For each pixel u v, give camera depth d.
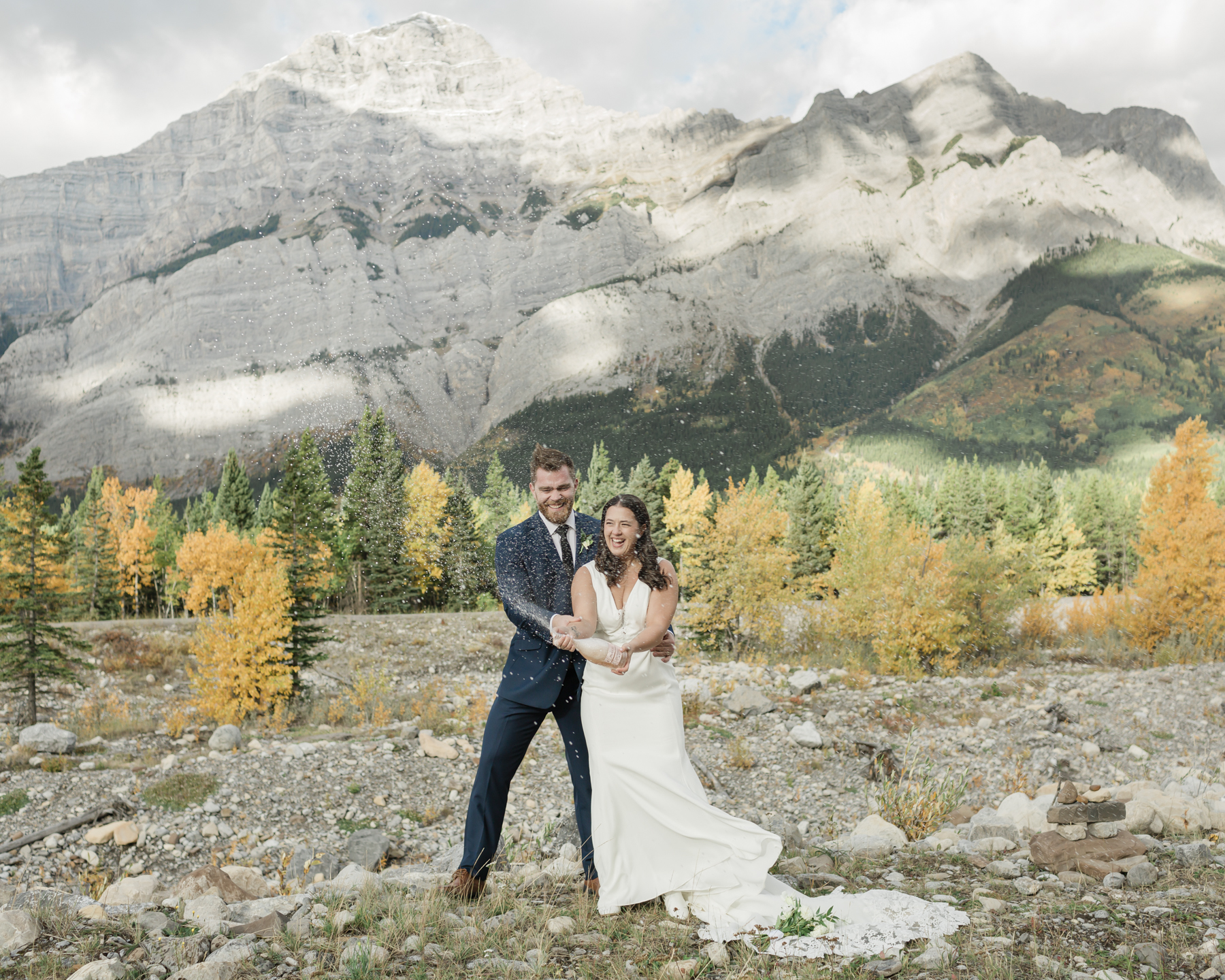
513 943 3.36
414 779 12.40
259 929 3.65
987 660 22.06
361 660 24.17
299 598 19.31
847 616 20.98
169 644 22.11
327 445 126.56
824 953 3.18
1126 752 12.38
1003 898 3.96
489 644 26.67
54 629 16.95
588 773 4.16
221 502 56.69
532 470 4.16
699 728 14.36
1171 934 3.25
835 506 54.41
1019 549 44.62
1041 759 12.33
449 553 46.22
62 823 9.94
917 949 3.23
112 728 15.15
